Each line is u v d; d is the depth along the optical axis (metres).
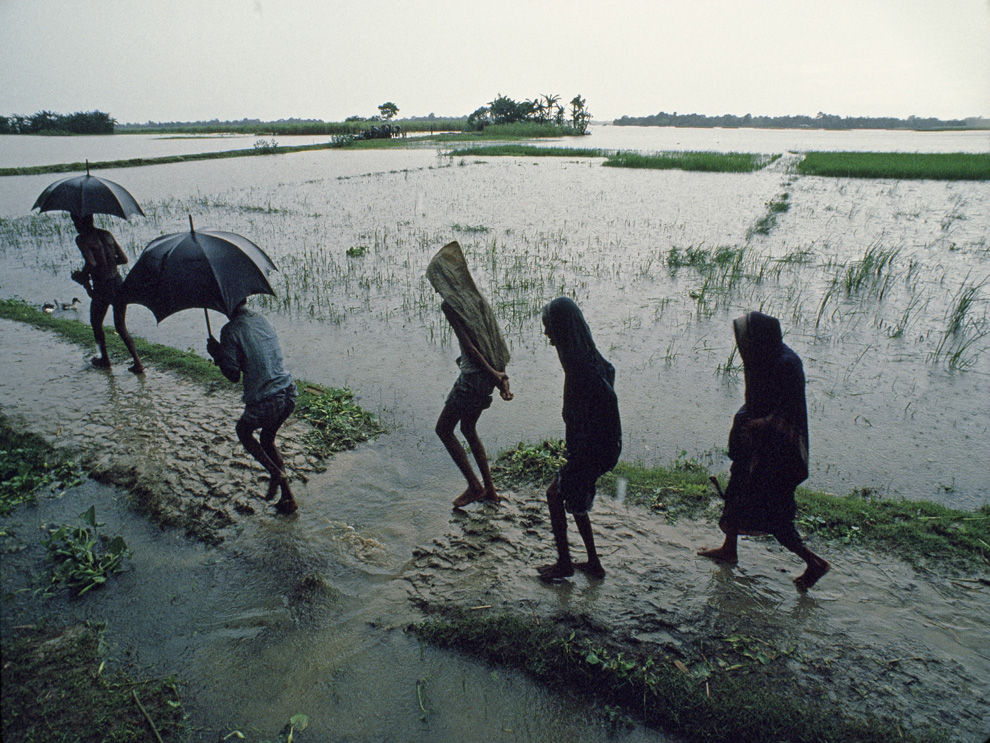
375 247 13.80
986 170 27.50
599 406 3.52
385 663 3.43
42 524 4.60
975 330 8.40
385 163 35.88
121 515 4.74
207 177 28.00
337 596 3.91
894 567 4.02
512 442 5.81
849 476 5.17
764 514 3.70
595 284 10.84
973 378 6.95
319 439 5.77
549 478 5.11
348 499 4.93
